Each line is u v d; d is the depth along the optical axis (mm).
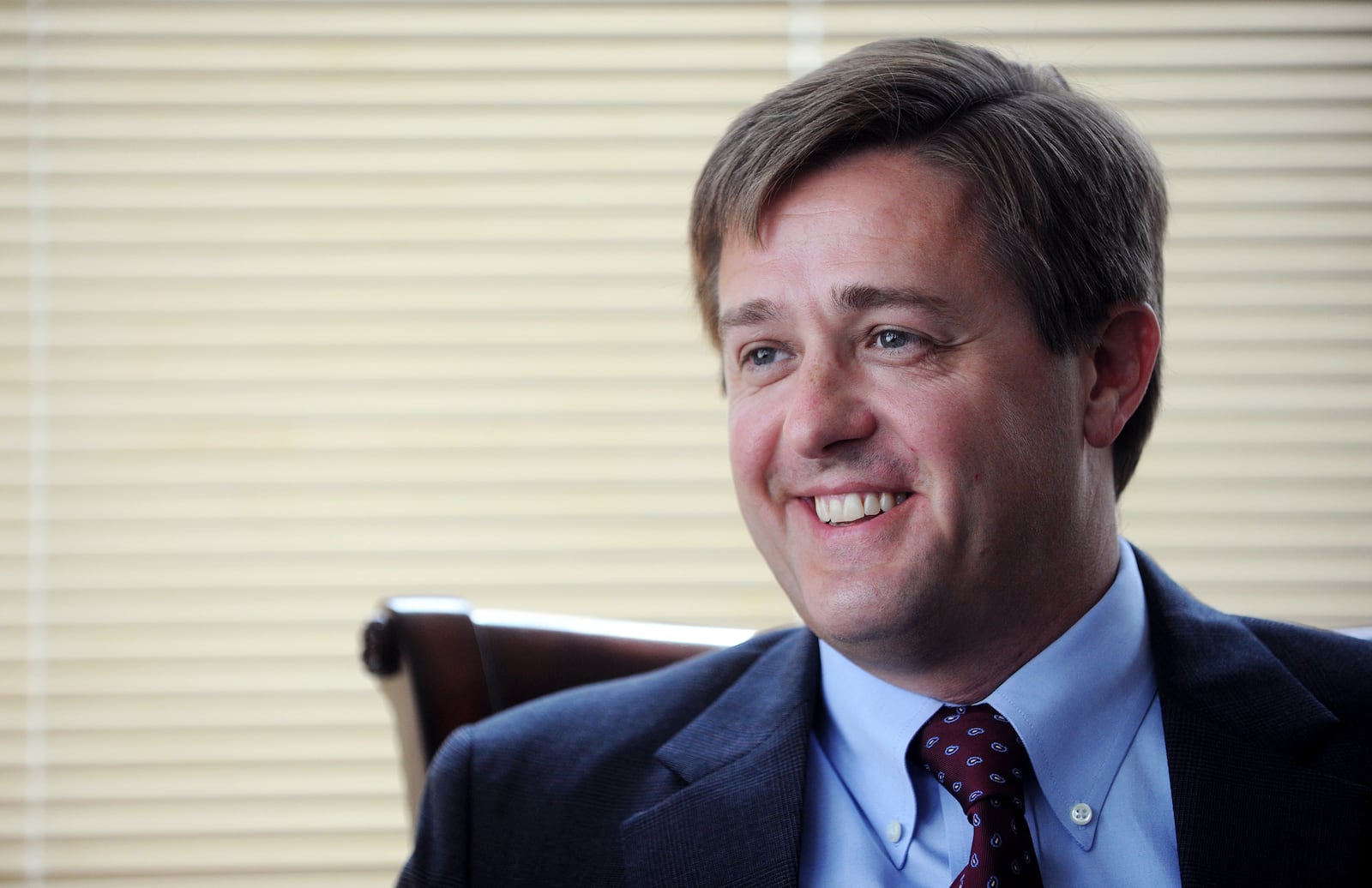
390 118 3867
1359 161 3812
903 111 1852
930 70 1898
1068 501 1925
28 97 3814
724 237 1979
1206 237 3834
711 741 2086
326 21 3865
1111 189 1994
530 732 2193
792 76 3875
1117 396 2029
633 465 3869
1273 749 1857
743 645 2318
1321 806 1796
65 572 3791
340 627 3832
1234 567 3838
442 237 3869
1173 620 2035
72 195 3814
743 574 3865
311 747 3822
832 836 1950
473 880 2039
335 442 3844
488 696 2398
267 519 3828
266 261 3842
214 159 3842
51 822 3771
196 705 3805
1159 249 2156
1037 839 1858
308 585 3828
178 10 3842
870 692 1991
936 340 1830
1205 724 1883
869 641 1860
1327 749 1869
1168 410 3854
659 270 3877
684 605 3865
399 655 2398
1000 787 1825
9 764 3768
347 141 3861
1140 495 3861
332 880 3818
